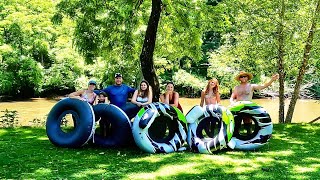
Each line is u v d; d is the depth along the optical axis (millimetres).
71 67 28375
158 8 10391
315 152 7535
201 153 7332
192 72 31703
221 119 7504
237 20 12453
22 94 29109
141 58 10562
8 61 24438
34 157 6879
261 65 13141
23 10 22844
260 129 7758
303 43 11914
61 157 6887
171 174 5871
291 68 12719
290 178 5742
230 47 13875
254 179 5664
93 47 11492
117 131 7543
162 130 7836
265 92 18953
